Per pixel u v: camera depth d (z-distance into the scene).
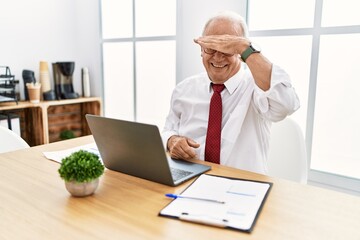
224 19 1.44
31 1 3.13
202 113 1.61
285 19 2.16
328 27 1.97
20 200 0.96
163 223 0.82
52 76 3.34
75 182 0.96
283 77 1.26
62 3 3.38
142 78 3.14
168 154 1.43
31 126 3.14
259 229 0.79
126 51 3.22
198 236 0.76
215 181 1.08
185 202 0.92
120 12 3.20
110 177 1.15
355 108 1.97
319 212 0.87
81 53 3.58
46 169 1.25
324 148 2.12
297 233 0.77
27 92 3.06
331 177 2.08
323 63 2.04
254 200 0.93
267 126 1.53
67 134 3.35
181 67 2.74
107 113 3.55
